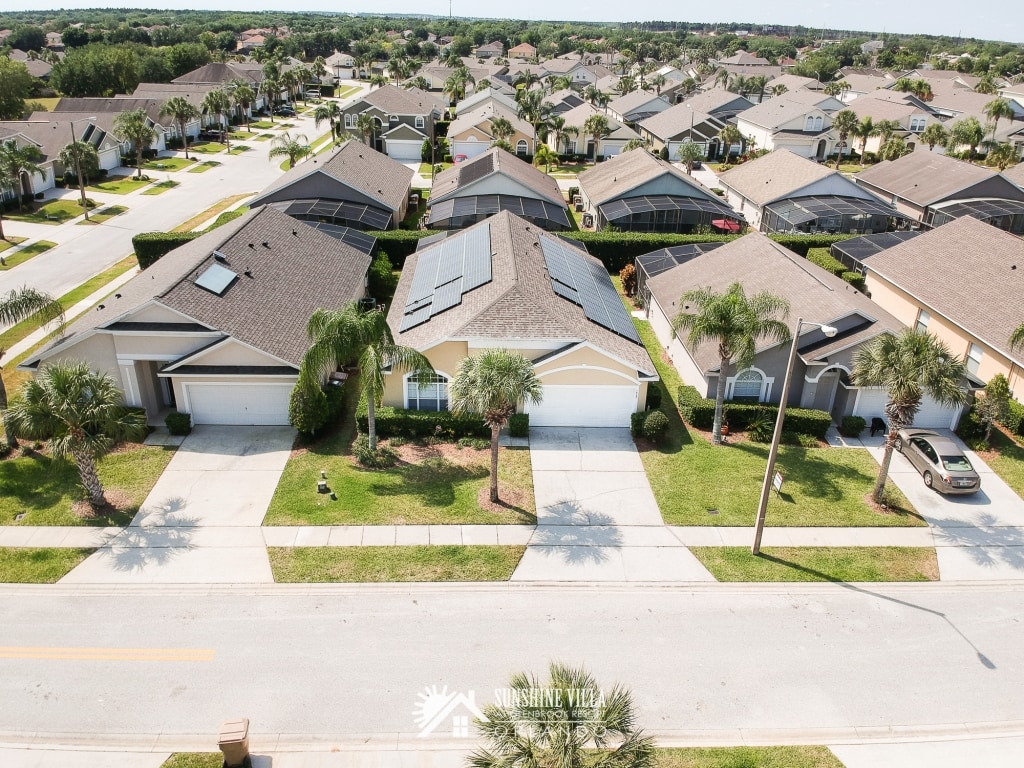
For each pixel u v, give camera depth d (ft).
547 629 65.46
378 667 60.80
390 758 53.26
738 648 64.08
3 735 54.39
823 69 554.87
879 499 84.94
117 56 383.24
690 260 138.82
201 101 322.55
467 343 94.94
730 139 281.74
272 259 115.44
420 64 556.10
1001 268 120.47
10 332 124.36
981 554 77.56
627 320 114.93
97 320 96.07
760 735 55.88
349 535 76.89
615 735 44.29
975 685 61.16
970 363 116.37
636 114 342.64
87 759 52.75
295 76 417.28
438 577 71.36
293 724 55.62
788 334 90.63
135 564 71.87
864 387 99.91
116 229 182.39
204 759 52.80
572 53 634.43
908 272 133.28
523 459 91.81
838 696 59.57
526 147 286.66
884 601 70.38
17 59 466.70
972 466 89.40
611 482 87.56
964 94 357.41
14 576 69.87
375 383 83.76
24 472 86.12
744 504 84.23
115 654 61.46
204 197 215.31
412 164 283.38
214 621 65.16
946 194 192.75
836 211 177.99
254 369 93.81
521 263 109.29
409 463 90.38
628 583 71.56
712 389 102.99
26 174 199.82
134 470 87.10
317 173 165.78
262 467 88.58
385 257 143.13
